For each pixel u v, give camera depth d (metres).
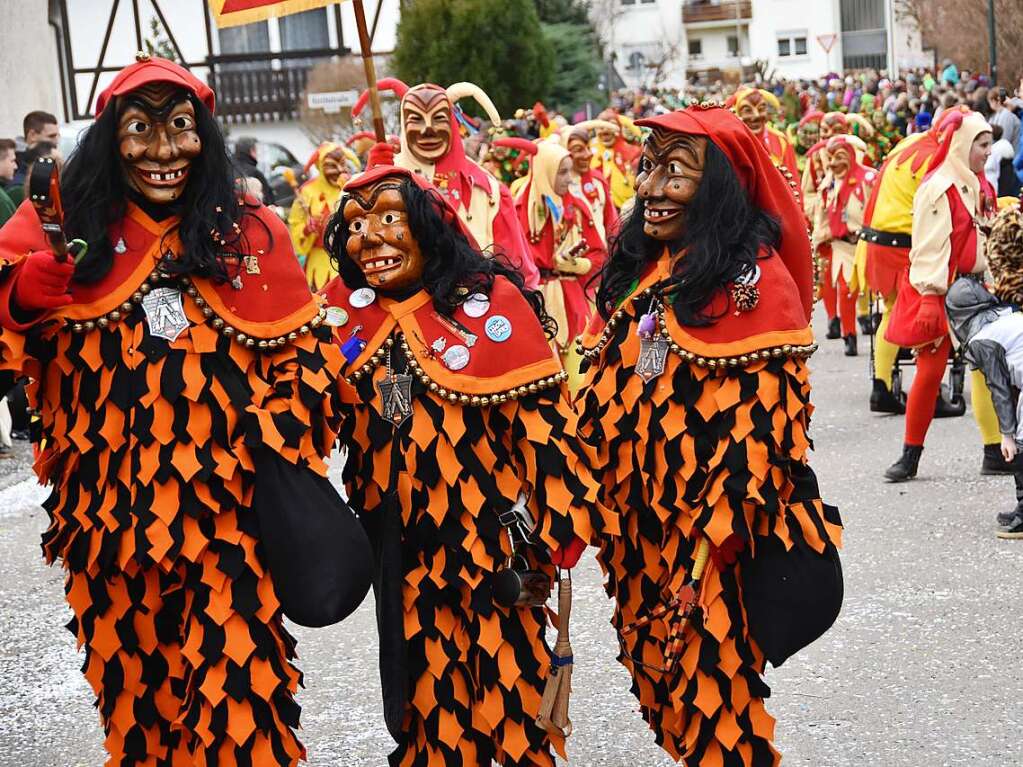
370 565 3.77
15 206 10.49
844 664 5.55
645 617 4.08
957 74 32.62
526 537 3.94
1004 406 7.01
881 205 9.75
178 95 3.71
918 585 6.46
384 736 5.08
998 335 6.98
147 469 3.69
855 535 7.33
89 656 3.82
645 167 4.10
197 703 3.69
